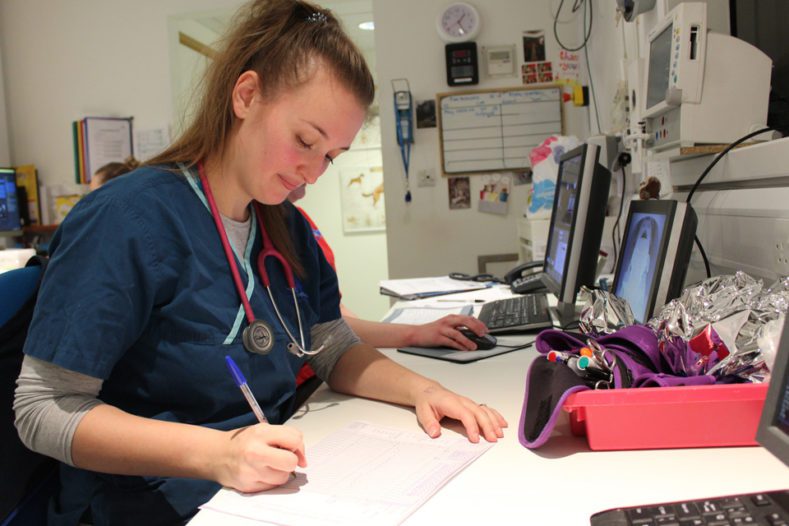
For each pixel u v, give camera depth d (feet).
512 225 10.80
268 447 2.37
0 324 3.03
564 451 2.58
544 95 10.62
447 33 10.55
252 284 3.23
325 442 2.87
